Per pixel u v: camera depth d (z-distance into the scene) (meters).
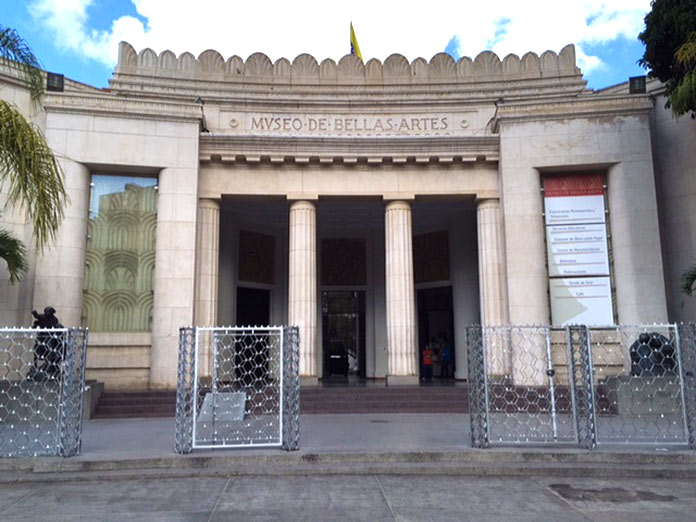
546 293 17.19
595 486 7.62
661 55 14.39
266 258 24.14
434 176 18.45
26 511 6.46
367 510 6.49
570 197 17.72
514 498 7.03
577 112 17.55
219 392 11.40
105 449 9.30
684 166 17.23
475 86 20.09
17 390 11.45
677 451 8.71
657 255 16.59
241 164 18.09
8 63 9.93
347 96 19.81
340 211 22.61
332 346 24.64
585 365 9.10
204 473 8.14
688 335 9.53
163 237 16.78
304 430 11.40
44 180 8.38
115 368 16.30
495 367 16.31
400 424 12.36
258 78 19.84
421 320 24.50
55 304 15.80
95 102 16.72
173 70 19.62
